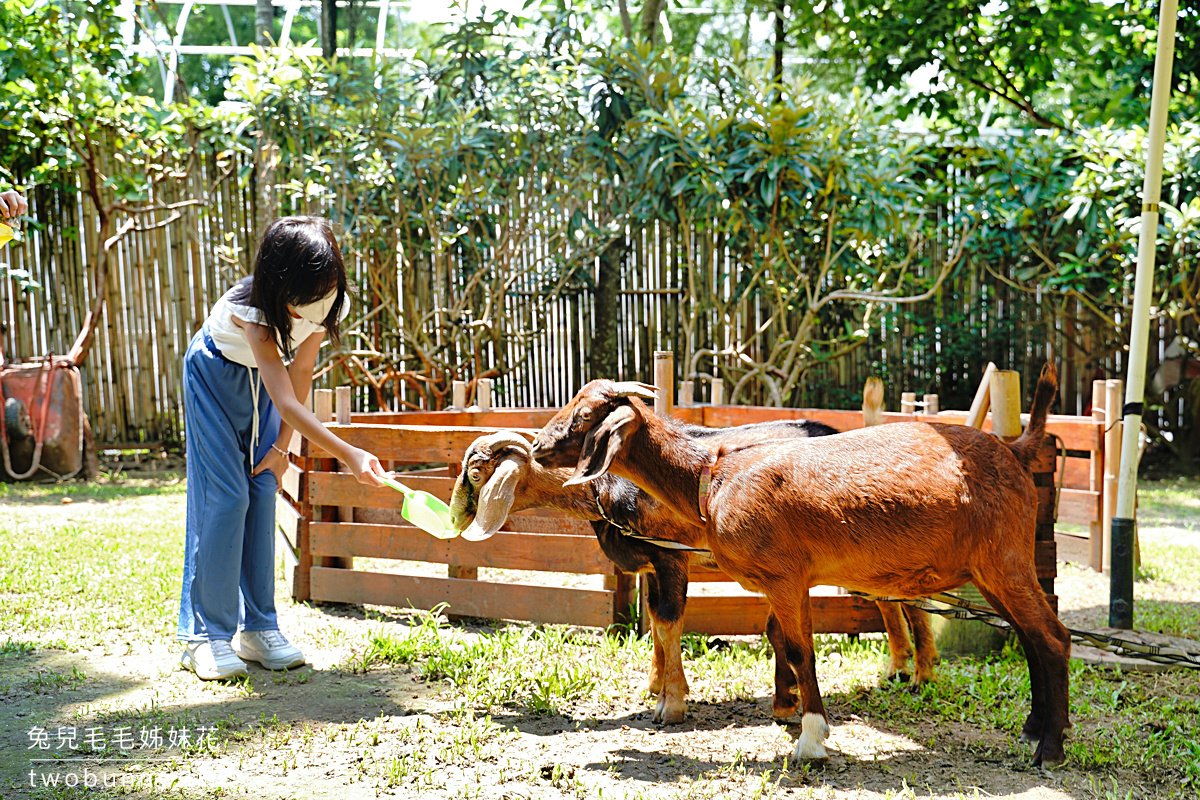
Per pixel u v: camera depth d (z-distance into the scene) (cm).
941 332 1219
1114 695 408
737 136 987
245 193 1148
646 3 1219
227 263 1105
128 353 1125
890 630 436
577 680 421
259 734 365
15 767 332
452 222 1112
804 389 1216
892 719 391
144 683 422
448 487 534
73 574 588
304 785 323
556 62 1033
